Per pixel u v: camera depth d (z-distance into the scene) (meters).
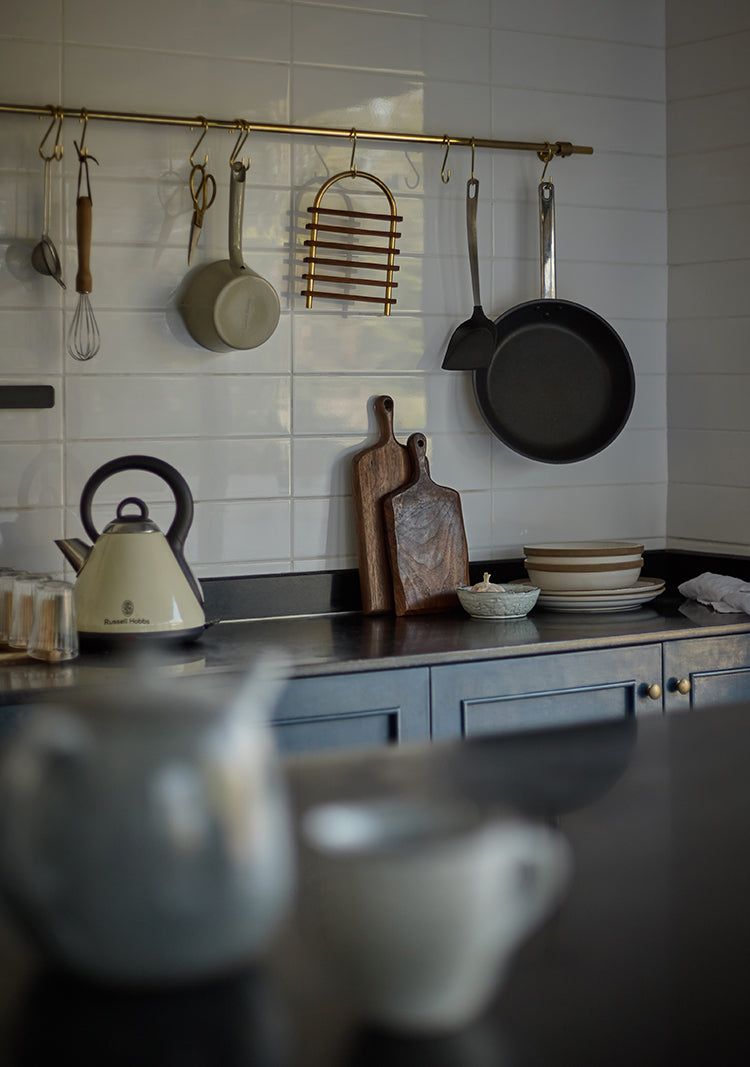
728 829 0.83
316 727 1.93
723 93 2.72
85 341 2.27
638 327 2.83
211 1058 0.50
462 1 2.58
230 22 2.36
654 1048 0.52
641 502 2.86
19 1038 0.52
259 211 2.40
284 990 0.56
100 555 1.97
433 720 2.02
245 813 0.54
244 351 2.41
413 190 2.56
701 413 2.81
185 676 1.81
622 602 2.44
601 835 0.82
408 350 2.57
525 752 1.07
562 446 2.72
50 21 2.22
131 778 0.53
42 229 2.23
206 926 0.54
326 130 2.40
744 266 2.71
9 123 2.19
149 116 2.26
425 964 0.54
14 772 0.54
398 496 2.48
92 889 0.53
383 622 2.38
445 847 0.56
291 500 2.47
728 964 0.61
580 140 2.73
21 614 1.96
